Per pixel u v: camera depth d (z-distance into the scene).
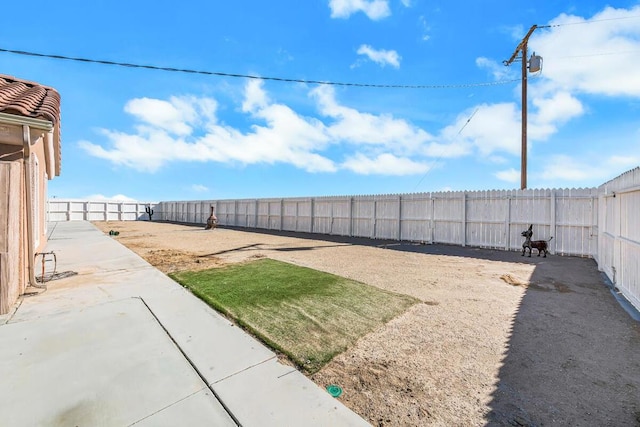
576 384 2.36
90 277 5.47
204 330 3.25
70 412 1.94
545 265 7.46
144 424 1.84
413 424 1.88
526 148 13.24
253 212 21.41
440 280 5.74
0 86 5.70
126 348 2.83
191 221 27.70
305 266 6.88
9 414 1.90
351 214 15.38
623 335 3.29
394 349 2.91
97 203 28.20
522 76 13.42
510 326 3.52
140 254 8.23
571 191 9.14
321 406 2.04
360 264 7.31
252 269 6.38
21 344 2.86
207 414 1.95
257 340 3.04
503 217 10.46
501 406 2.07
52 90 6.96
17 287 4.19
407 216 13.18
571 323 3.63
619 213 5.14
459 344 3.04
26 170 4.63
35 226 6.24
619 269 5.09
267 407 2.02
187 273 5.91
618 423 1.91
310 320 3.59
